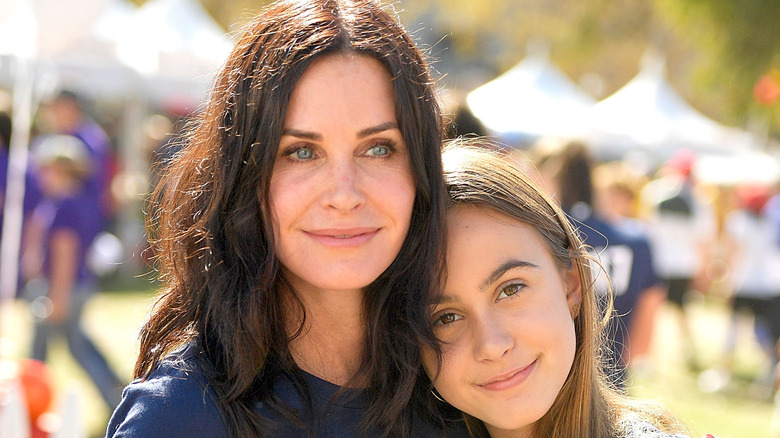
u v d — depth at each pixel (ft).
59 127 26.02
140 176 34.40
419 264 5.31
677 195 25.91
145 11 32.89
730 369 24.12
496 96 37.63
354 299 5.40
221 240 5.09
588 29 48.08
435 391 5.68
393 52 5.04
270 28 5.02
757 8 26.50
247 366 4.87
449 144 6.45
